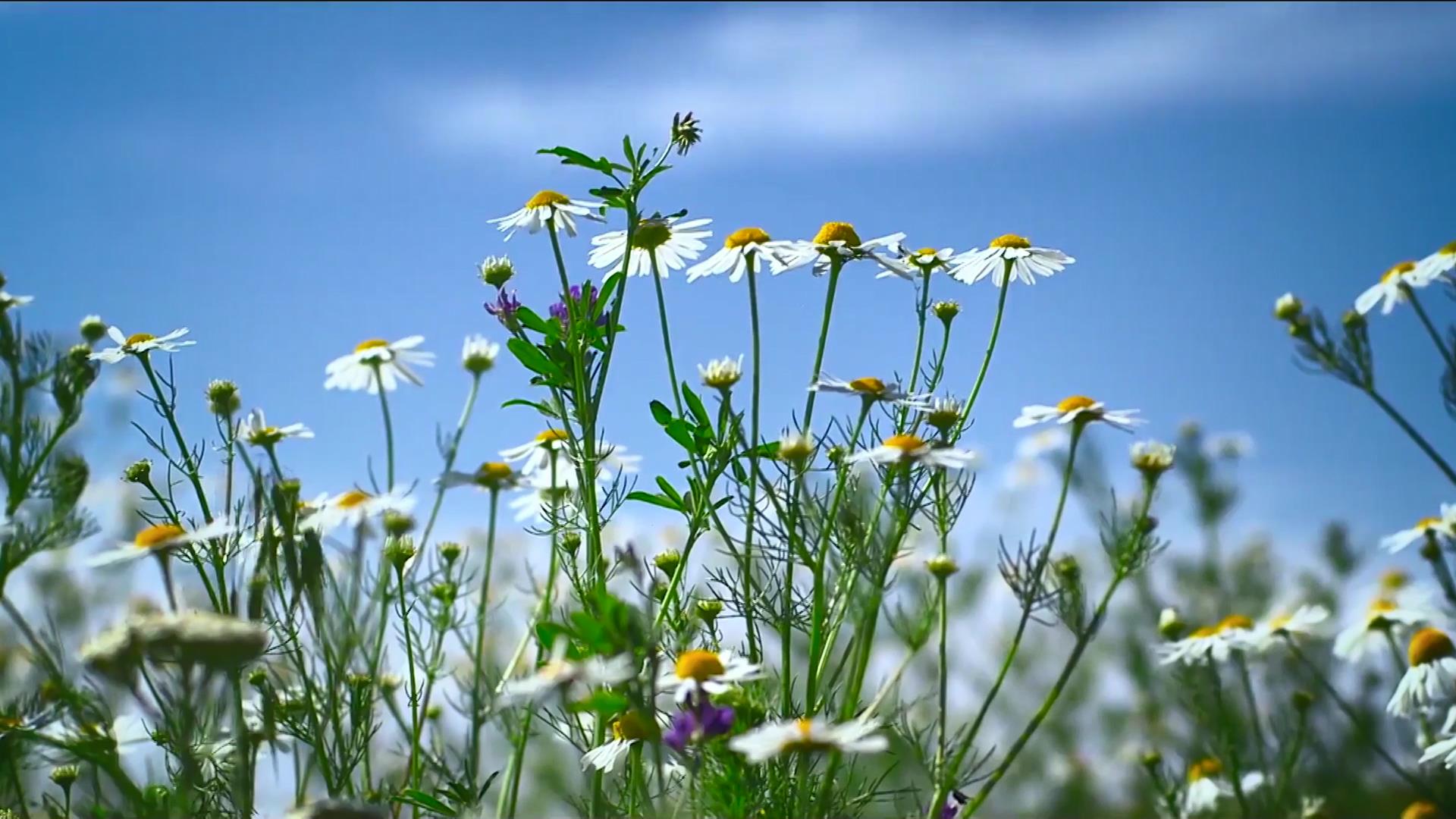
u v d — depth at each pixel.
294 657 0.76
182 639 0.68
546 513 0.84
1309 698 0.82
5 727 0.73
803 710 0.78
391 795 0.77
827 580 0.78
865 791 0.80
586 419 0.82
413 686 0.77
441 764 0.77
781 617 0.80
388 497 0.75
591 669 0.69
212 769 0.78
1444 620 0.83
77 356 0.76
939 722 0.74
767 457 0.78
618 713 0.76
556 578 0.81
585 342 0.83
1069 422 0.75
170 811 0.73
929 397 0.79
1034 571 0.73
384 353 0.79
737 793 0.73
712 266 0.81
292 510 0.75
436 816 0.77
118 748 0.73
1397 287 0.82
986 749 0.98
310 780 0.77
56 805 0.77
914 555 0.83
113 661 0.68
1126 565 0.74
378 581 0.75
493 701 0.77
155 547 0.73
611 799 0.81
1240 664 0.83
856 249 0.81
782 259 0.80
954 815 0.75
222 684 0.74
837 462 0.76
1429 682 0.82
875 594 0.73
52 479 0.74
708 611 0.80
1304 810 0.82
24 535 0.73
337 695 0.76
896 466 0.75
